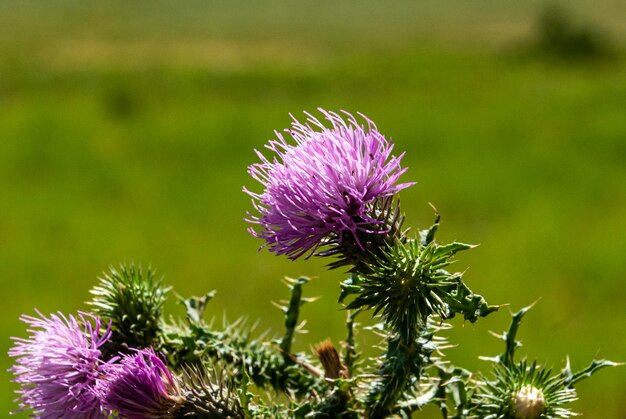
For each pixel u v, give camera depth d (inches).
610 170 1026.1
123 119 1434.5
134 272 179.0
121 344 161.5
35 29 3316.9
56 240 835.4
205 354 162.7
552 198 924.6
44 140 1221.7
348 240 139.0
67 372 140.3
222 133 1275.8
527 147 1139.9
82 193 1005.2
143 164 1135.6
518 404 152.0
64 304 702.5
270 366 164.7
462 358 540.4
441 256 137.2
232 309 674.2
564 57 2127.2
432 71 1904.5
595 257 727.1
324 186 135.6
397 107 1475.1
